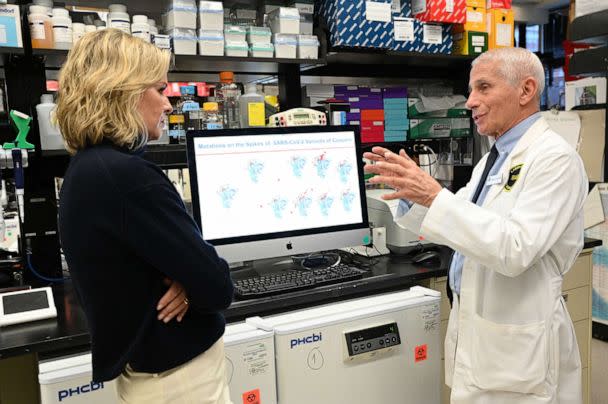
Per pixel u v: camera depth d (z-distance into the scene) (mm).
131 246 979
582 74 3141
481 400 1562
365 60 2732
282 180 1939
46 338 1372
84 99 1002
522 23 3801
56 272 2016
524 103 1539
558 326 1499
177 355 1064
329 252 2229
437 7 2547
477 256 1377
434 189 1442
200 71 2504
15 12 1785
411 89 3045
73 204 990
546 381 1479
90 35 1040
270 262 2109
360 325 1723
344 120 2434
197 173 1793
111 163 976
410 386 1847
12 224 1974
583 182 1484
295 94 2533
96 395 1367
